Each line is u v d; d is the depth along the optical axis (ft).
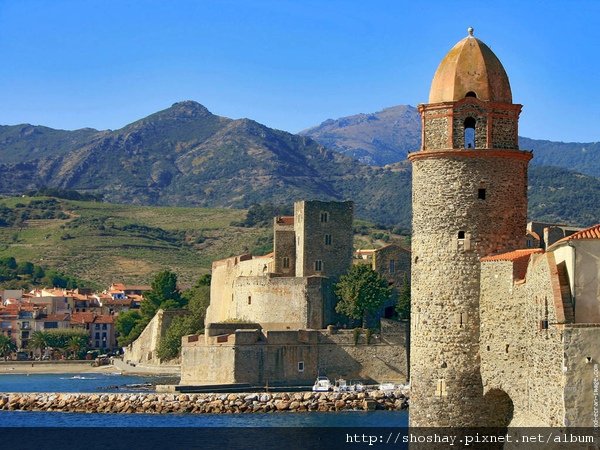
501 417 261.24
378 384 653.71
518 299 247.91
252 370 643.45
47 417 542.98
